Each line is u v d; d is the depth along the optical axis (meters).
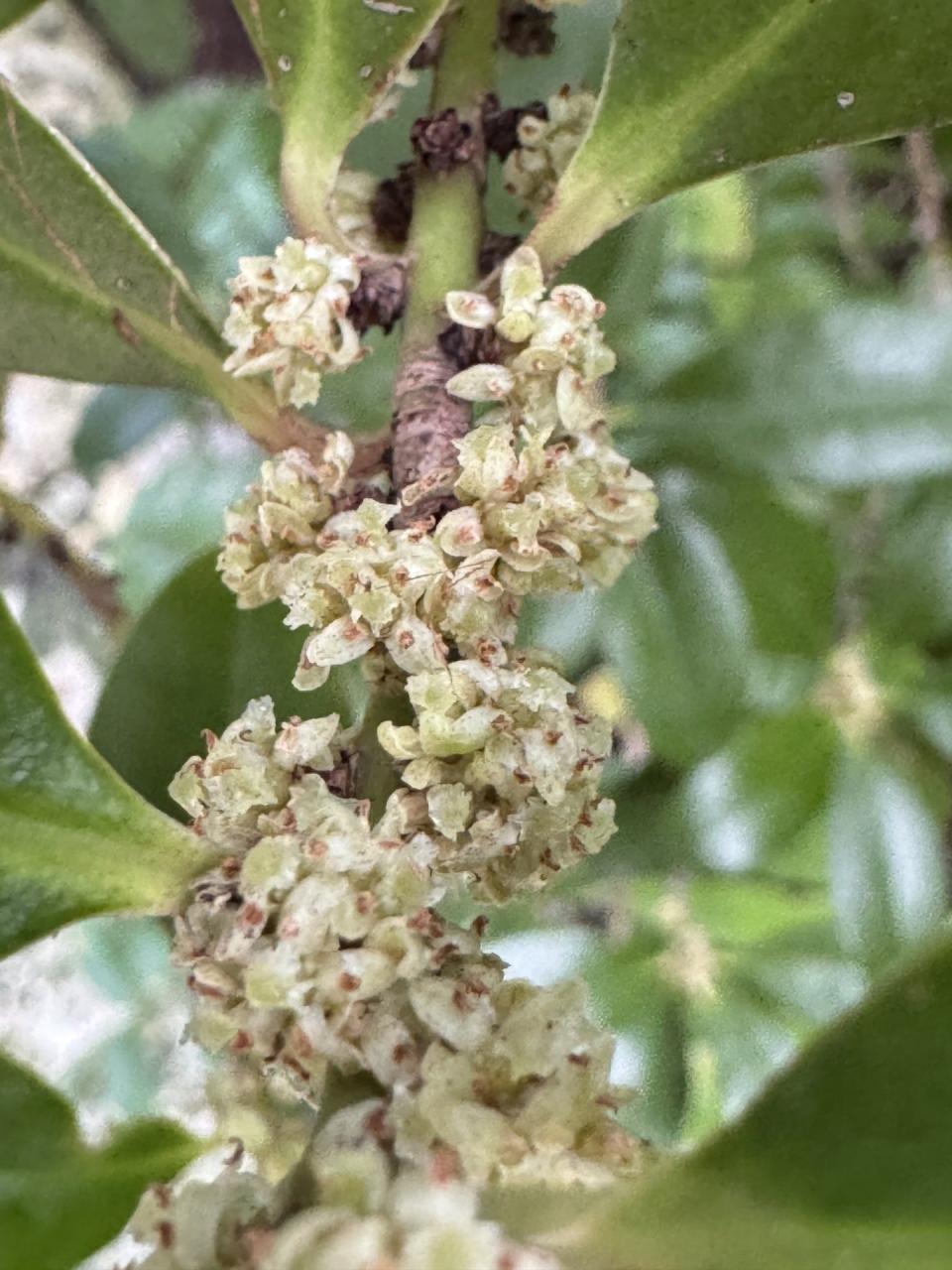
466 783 0.05
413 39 0.05
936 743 0.11
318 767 0.05
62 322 0.05
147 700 0.06
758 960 0.12
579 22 0.09
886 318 0.08
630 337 0.09
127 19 0.15
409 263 0.06
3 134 0.05
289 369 0.05
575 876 0.11
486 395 0.05
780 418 0.08
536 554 0.05
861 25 0.05
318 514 0.05
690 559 0.09
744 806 0.11
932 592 0.11
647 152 0.05
